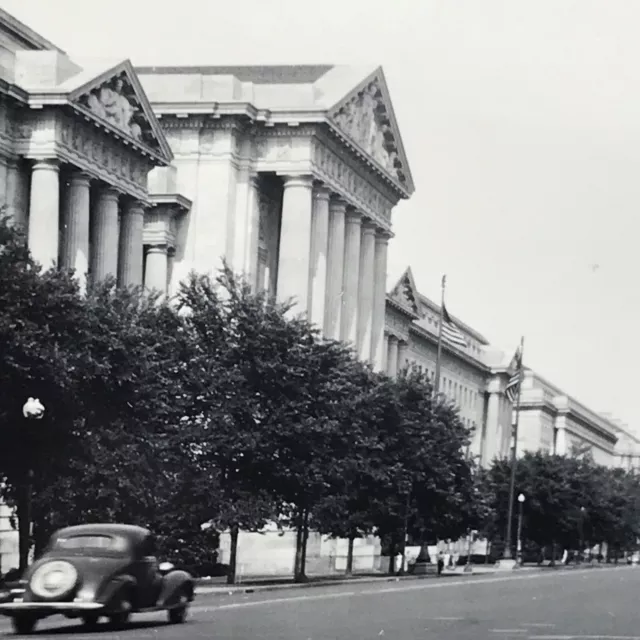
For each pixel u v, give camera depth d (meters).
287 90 81.69
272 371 50.06
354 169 89.69
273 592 44.69
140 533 24.41
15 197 60.16
